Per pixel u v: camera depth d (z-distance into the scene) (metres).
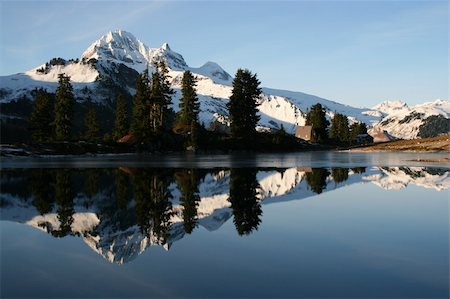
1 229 15.12
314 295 8.36
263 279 9.34
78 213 18.36
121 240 13.28
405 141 132.12
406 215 17.31
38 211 18.80
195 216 17.47
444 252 11.50
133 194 24.27
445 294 8.39
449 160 58.38
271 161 59.50
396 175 35.28
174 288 8.81
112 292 8.63
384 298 8.20
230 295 8.40
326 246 12.23
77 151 81.94
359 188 26.80
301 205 20.20
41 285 9.07
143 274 9.77
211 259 10.95
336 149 128.38
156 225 15.71
